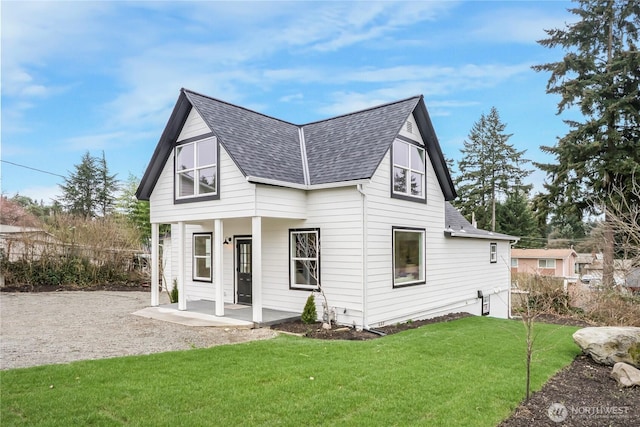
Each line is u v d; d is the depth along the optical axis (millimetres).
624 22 18922
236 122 11469
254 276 9883
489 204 40594
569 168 18672
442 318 12578
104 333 9141
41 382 5410
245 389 5234
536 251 36344
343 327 10039
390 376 5828
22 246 17703
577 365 6879
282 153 11523
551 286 15836
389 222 10945
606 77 18141
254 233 9828
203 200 11000
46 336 8773
